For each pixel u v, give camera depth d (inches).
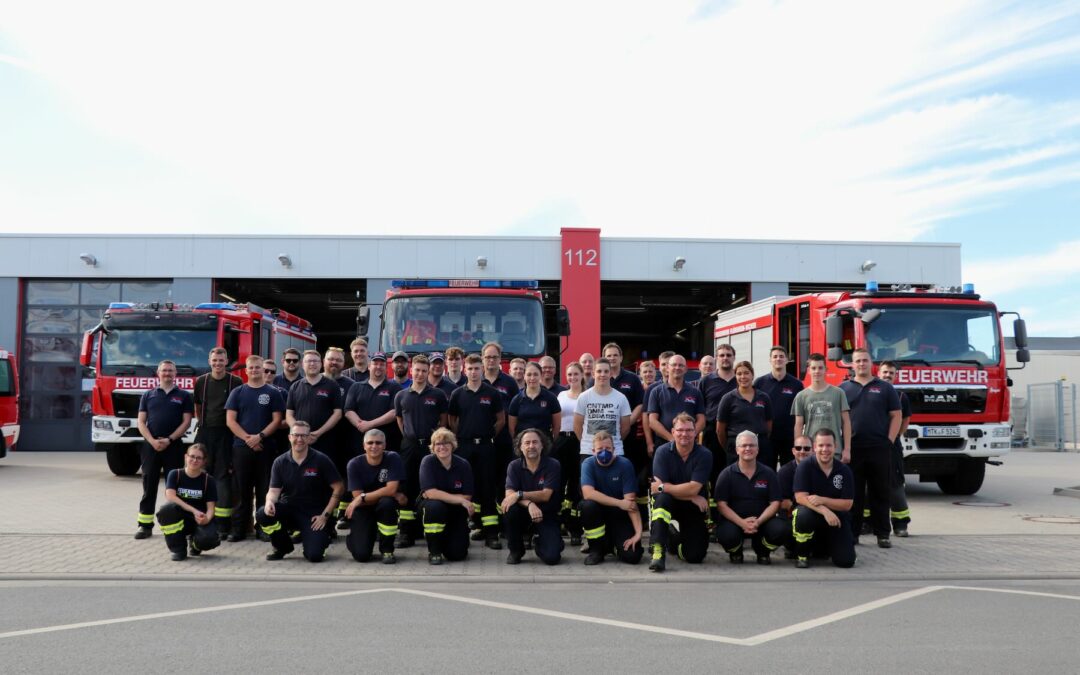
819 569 297.6
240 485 351.3
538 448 303.4
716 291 1016.2
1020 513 441.4
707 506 314.5
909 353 486.6
